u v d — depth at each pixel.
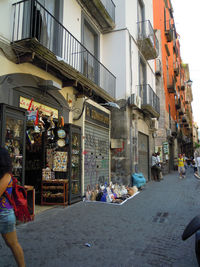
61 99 7.50
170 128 25.00
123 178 10.37
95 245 3.83
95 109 9.29
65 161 6.87
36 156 7.29
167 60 25.17
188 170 25.48
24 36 5.82
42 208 6.41
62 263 3.17
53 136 6.73
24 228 4.63
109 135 10.66
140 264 3.17
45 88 6.45
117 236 4.28
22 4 5.85
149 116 14.46
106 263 3.19
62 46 7.29
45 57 5.79
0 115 4.53
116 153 10.65
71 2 8.45
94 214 5.88
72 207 6.62
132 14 12.40
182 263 3.22
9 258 3.27
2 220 2.46
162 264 3.18
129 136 11.04
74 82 7.39
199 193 9.29
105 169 10.09
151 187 11.30
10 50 5.36
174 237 4.27
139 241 4.04
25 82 5.84
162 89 21.47
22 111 5.07
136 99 11.12
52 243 3.88
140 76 13.89
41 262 3.19
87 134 8.62
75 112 8.32
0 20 5.18
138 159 12.57
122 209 6.48
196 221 2.64
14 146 4.91
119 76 11.03
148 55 14.36
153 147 16.02
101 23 10.80
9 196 2.55
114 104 9.46
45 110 6.70
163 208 6.66
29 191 5.15
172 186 11.59
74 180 7.29
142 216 5.76
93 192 7.71
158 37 21.80
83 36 9.30
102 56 11.35
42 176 6.72
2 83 5.12
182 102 39.78
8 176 2.53
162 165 19.47
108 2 10.77
